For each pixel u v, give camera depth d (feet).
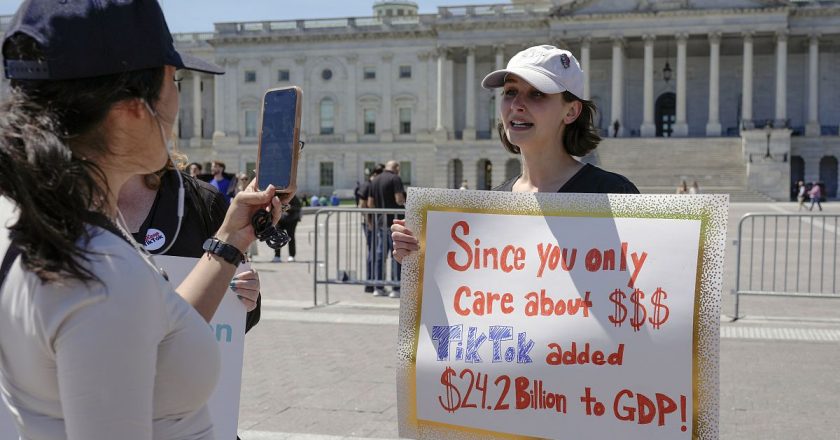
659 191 256.52
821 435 26.21
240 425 27.55
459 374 15.26
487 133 308.19
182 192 14.20
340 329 44.75
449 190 15.75
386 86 315.99
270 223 10.85
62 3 7.61
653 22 274.16
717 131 273.13
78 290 7.07
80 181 7.39
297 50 321.32
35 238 7.04
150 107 8.21
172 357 7.87
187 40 337.31
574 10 280.31
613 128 279.28
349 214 63.16
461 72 314.76
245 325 14.60
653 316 14.42
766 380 33.12
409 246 15.72
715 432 14.12
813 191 198.70
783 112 268.62
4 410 8.54
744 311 51.11
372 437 26.30
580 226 15.05
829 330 43.70
